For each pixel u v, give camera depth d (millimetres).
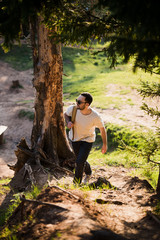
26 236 2369
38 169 6438
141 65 2955
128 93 17781
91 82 22125
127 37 2209
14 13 2211
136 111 14344
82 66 30703
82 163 4441
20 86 24938
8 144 14336
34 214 2779
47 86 6762
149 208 2998
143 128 11703
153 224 2525
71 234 2143
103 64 31547
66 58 32344
